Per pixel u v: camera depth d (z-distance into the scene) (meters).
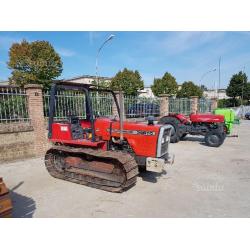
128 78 30.59
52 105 5.91
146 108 13.64
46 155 6.01
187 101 18.00
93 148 5.53
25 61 24.27
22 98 7.69
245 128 15.93
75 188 5.12
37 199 4.57
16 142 7.34
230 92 45.34
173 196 4.69
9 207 3.47
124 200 4.51
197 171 6.28
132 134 5.21
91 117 5.38
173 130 10.38
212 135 9.55
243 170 6.37
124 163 4.73
